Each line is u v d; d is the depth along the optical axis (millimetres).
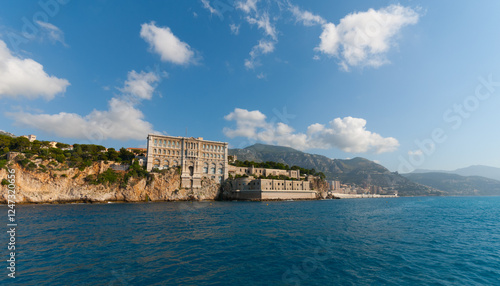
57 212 75438
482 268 24031
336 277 21906
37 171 114438
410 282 20766
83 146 140750
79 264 24859
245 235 39562
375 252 29719
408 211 88000
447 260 26531
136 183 133375
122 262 25578
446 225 51312
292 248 31578
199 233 40906
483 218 65062
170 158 149125
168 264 25109
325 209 93688
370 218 63906
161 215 67875
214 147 165000
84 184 123750
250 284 20422
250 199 155625
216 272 23109
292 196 168250
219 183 160875
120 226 47469
